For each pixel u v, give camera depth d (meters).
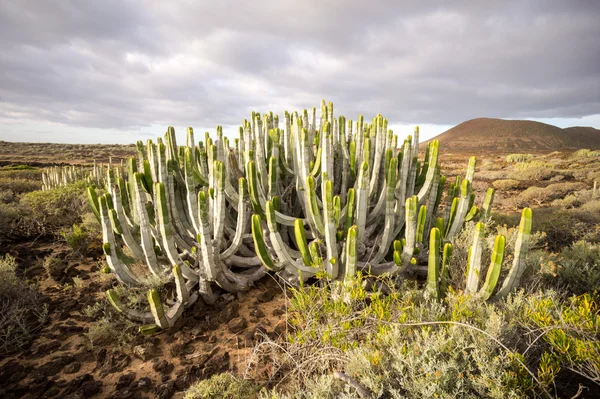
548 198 11.90
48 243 6.19
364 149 4.05
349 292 2.93
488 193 4.01
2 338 3.29
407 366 2.10
